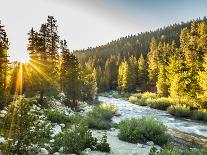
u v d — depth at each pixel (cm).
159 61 8425
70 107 3962
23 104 1142
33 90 3616
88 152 1339
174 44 9994
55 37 3781
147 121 1953
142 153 1448
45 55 3731
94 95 6344
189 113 3650
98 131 2091
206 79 3981
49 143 1357
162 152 1240
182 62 5153
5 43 3050
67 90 4241
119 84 11112
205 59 4200
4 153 1070
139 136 1781
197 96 4119
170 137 2022
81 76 5216
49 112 2239
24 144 1127
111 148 1512
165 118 3444
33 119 1160
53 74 3756
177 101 4534
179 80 4619
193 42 7150
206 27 7244
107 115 3000
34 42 3762
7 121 1124
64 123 2166
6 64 2891
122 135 1812
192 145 1836
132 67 9850
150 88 8906
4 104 2123
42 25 3759
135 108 4669
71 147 1295
